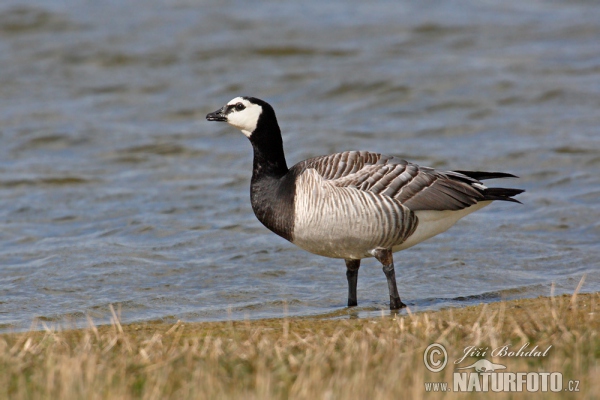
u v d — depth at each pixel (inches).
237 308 479.5
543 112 980.6
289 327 403.2
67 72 1144.2
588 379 305.0
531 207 697.6
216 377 311.9
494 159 833.5
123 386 304.7
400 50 1225.4
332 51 1212.5
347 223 427.5
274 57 1206.3
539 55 1190.9
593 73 1102.4
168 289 521.7
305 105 1045.8
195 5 1409.9
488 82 1078.4
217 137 930.7
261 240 625.9
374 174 432.5
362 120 983.0
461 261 569.3
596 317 388.5
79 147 911.0
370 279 540.1
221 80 1116.5
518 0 1475.1
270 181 458.0
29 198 752.3
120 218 692.1
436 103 1024.2
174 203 727.1
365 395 290.7
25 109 1015.0
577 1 1464.1
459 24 1323.8
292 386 300.8
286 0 1456.7
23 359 338.0
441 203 435.5
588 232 633.0
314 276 548.7
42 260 585.9
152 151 890.7
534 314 401.4
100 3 1387.8
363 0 1467.8
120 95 1071.6
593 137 876.0
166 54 1197.7
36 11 1317.7
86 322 452.1
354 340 359.3
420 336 366.3
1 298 505.0
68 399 289.6
